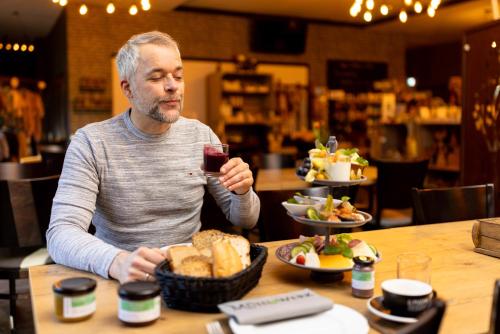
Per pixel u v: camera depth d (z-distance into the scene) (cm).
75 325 116
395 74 1097
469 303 131
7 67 1304
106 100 864
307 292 122
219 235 148
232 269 125
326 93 1018
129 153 186
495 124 436
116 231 187
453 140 592
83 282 121
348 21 1016
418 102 789
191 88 928
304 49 984
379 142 627
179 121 200
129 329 114
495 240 174
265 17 946
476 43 462
